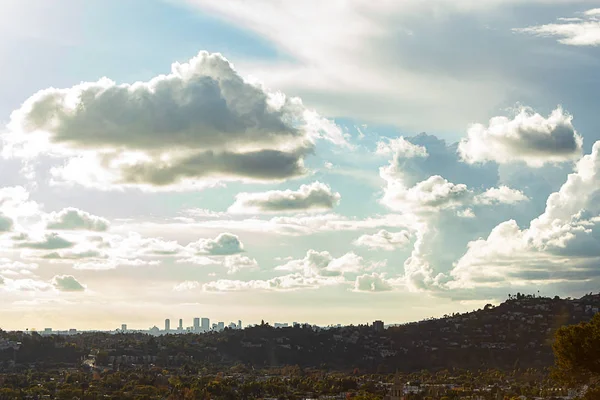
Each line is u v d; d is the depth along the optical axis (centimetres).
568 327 17100
